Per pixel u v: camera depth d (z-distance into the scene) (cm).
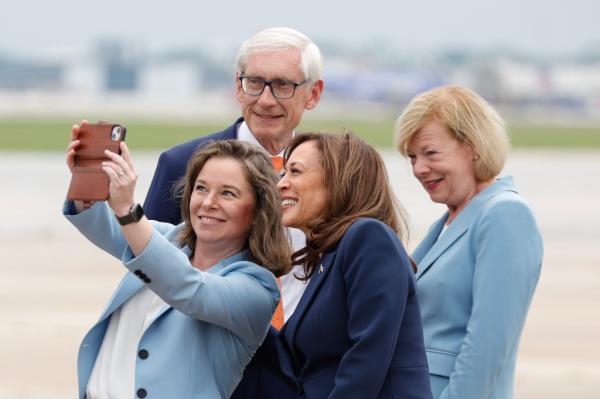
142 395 891
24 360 2056
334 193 910
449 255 990
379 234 870
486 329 940
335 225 900
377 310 855
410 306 881
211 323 904
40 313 2481
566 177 6419
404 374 866
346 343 883
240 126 1237
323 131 942
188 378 897
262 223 918
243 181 917
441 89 1002
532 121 18700
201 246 953
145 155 7019
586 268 3234
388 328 851
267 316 920
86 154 855
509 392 988
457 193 1002
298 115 1199
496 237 956
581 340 2328
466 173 998
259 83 1180
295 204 927
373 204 912
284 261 923
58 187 5406
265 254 918
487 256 955
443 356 973
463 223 993
